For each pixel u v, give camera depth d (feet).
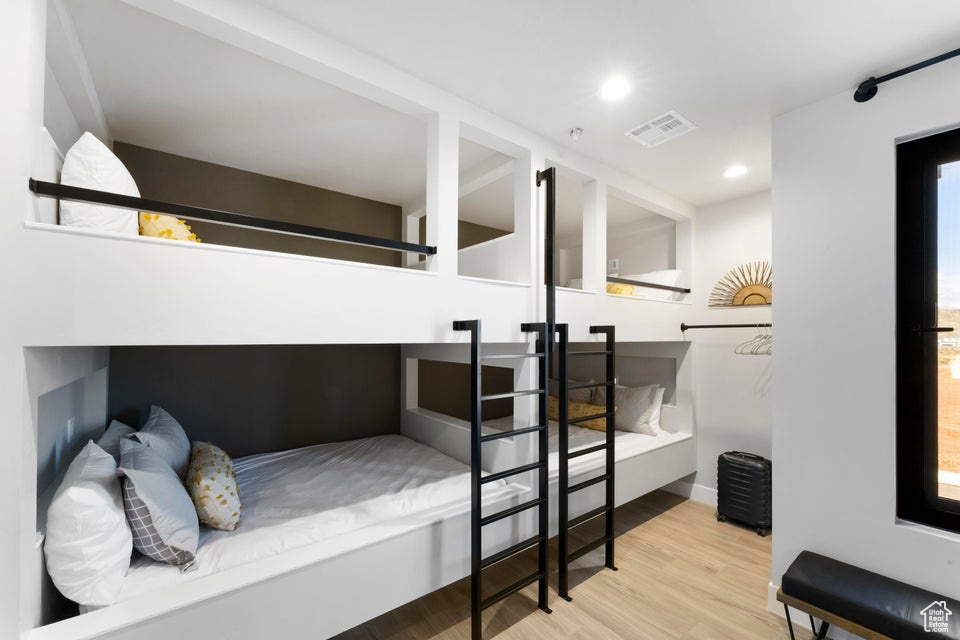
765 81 6.41
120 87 6.72
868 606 5.44
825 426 6.72
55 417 5.87
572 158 8.85
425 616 6.98
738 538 9.81
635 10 4.98
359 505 7.02
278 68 6.27
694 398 12.31
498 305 7.43
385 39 5.60
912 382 6.07
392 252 12.76
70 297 3.95
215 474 6.32
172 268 4.46
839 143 6.66
